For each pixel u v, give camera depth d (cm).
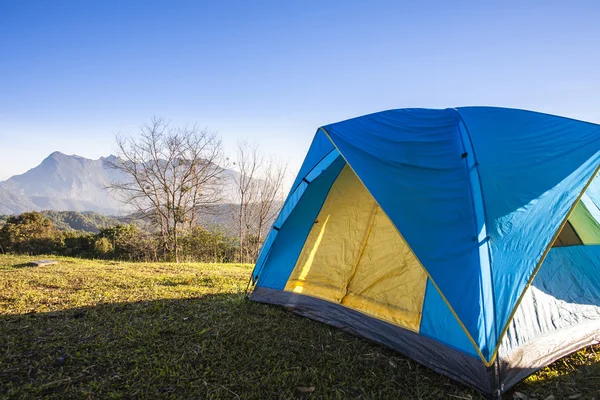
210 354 325
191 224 2059
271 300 475
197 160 2145
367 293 391
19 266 846
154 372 290
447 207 300
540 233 279
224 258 1806
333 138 372
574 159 307
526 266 270
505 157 314
